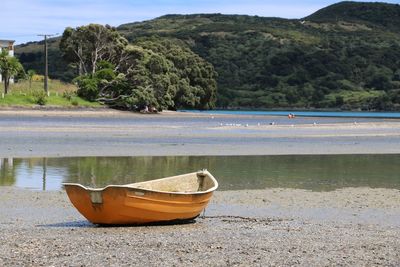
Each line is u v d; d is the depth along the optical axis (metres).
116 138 44.53
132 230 15.86
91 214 16.19
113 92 104.88
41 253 12.33
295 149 39.62
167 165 29.91
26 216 17.38
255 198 21.11
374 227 16.38
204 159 32.94
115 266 11.51
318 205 20.06
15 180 24.17
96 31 112.56
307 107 184.88
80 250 12.72
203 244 13.60
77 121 68.25
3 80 103.56
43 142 39.62
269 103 182.75
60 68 159.75
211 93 132.12
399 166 31.47
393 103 182.62
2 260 11.67
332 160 33.78
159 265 11.65
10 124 56.88
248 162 32.06
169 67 115.94
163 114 100.44
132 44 126.25
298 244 13.77
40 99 92.38
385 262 12.28
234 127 62.16
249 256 12.49
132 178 25.27
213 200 20.58
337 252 13.03
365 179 26.52
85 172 26.75
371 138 50.53
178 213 16.66
